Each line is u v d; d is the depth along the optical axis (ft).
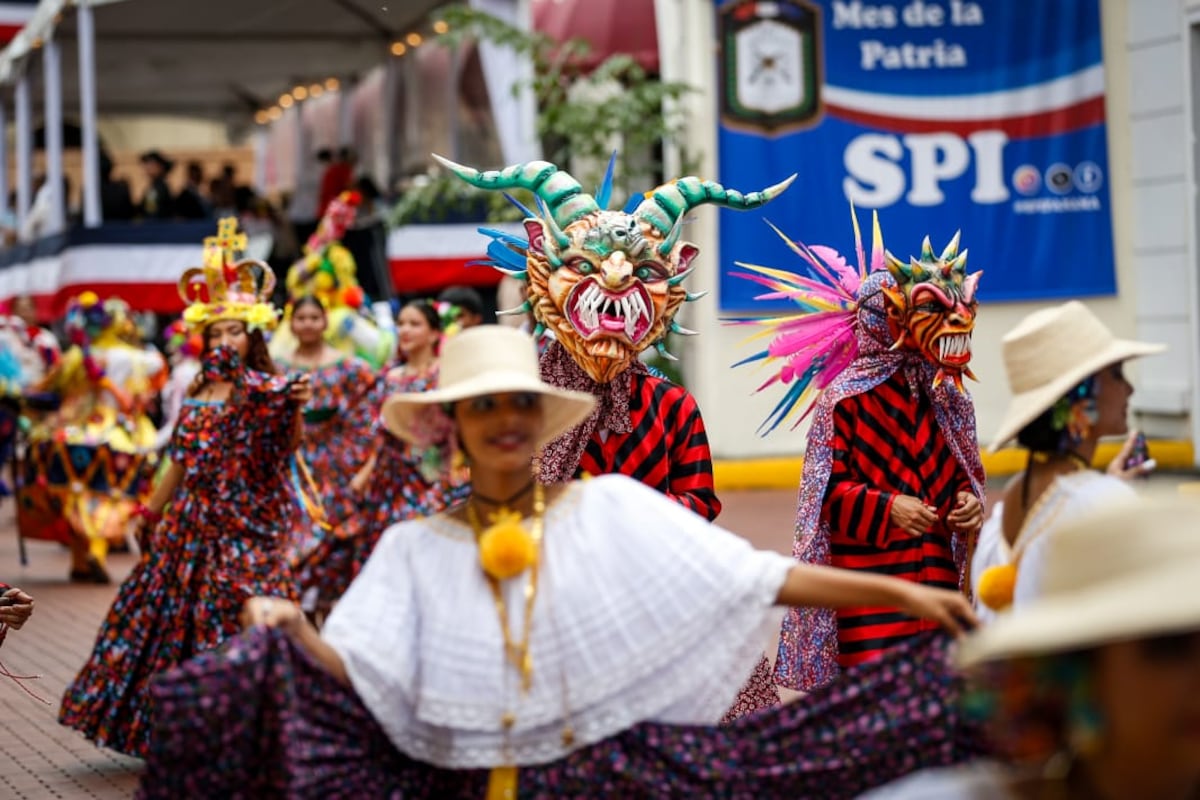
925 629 29.50
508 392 20.94
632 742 20.75
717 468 73.00
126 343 60.08
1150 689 12.28
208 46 96.73
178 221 89.76
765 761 20.79
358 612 20.76
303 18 93.40
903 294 29.68
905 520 29.14
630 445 29.48
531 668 20.53
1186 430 73.56
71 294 81.56
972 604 30.04
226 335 37.60
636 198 31.45
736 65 74.02
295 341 51.88
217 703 19.44
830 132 74.43
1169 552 12.01
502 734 20.54
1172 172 73.97
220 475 34.32
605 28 81.20
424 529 21.40
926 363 30.27
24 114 97.45
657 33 81.20
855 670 20.95
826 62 74.23
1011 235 75.31
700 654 20.67
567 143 82.58
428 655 20.68
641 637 20.58
